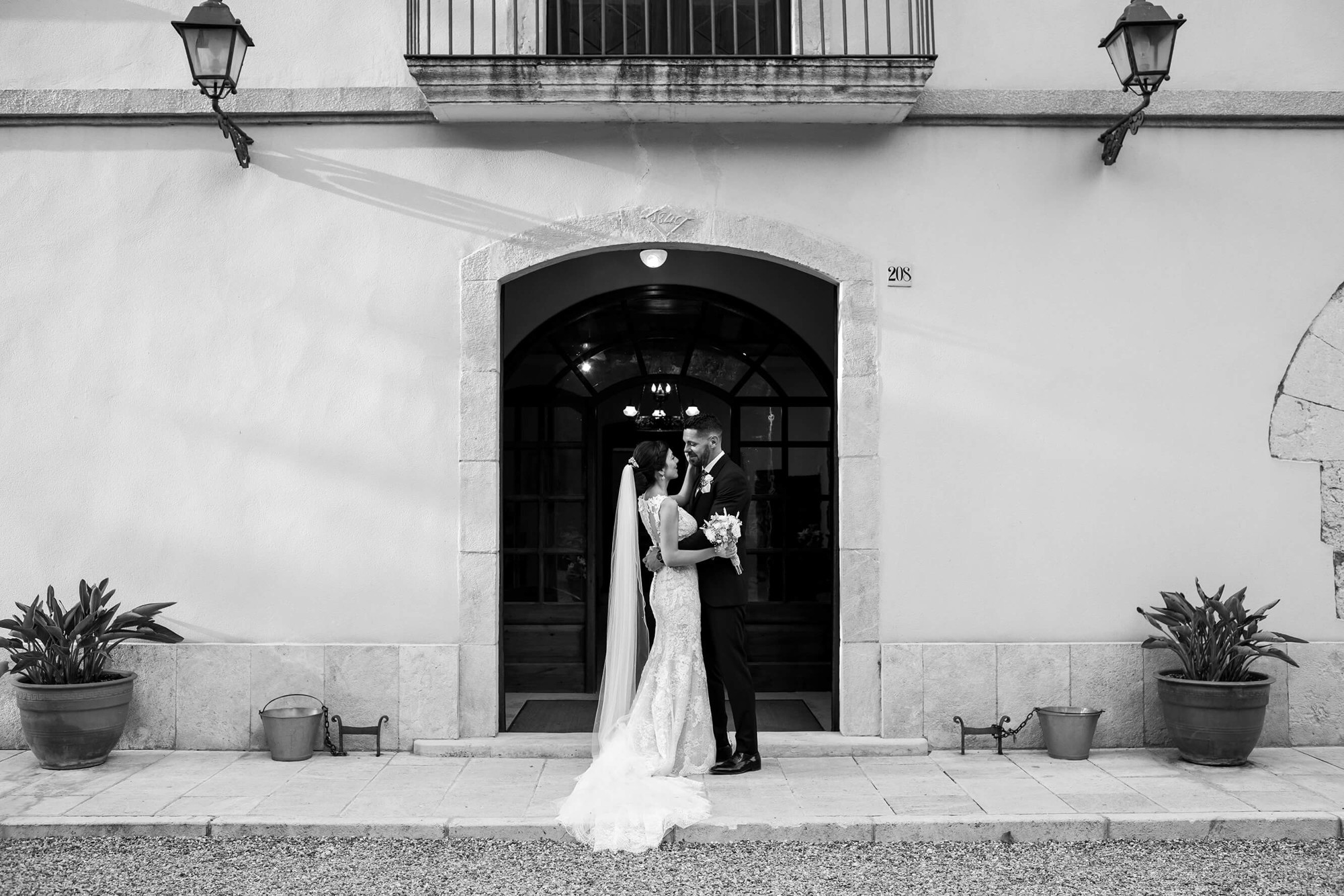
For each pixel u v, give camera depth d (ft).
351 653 19.21
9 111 19.30
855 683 19.40
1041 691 19.34
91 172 19.54
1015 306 19.69
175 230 19.54
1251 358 19.74
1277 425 19.70
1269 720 19.54
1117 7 19.89
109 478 19.38
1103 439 19.62
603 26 20.40
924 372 19.62
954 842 15.07
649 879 13.67
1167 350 19.70
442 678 19.21
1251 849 14.78
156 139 19.60
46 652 18.10
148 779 17.31
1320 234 19.80
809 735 19.53
